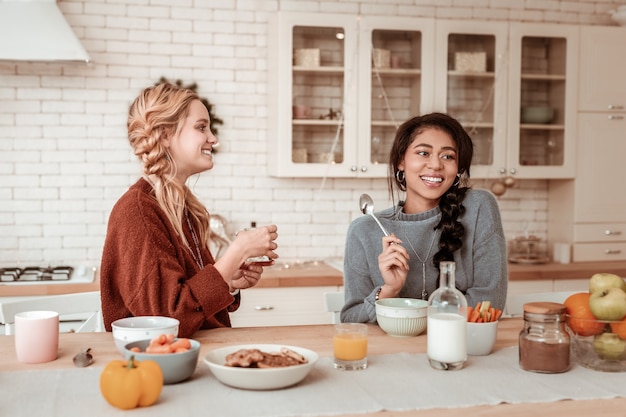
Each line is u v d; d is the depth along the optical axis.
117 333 1.66
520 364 1.61
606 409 1.34
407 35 3.98
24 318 1.66
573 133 4.20
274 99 3.96
